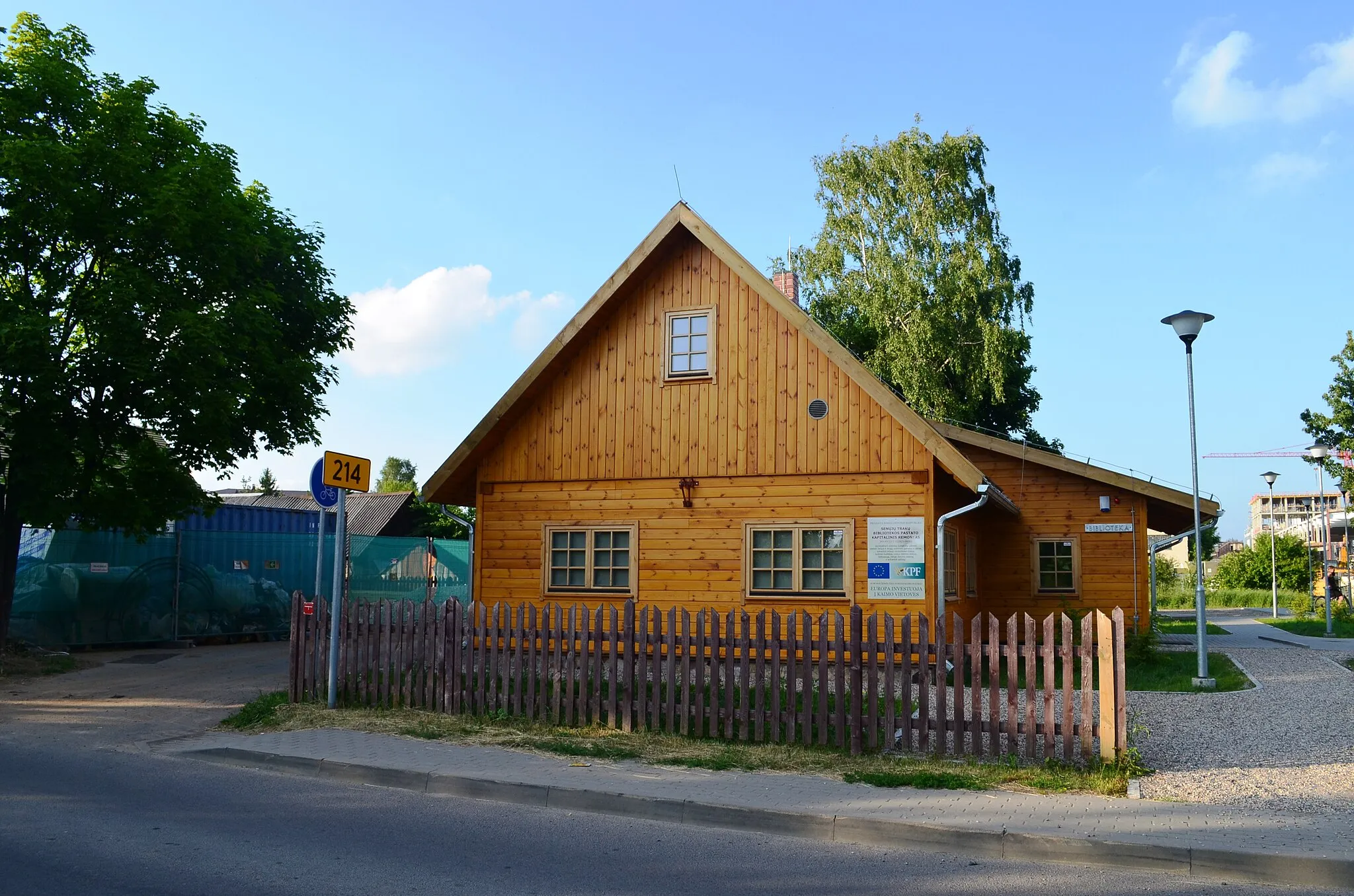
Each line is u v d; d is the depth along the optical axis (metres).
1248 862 6.73
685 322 17.16
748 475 16.45
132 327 16.12
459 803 8.75
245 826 7.78
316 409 20.67
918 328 34.47
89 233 16.61
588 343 17.67
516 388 17.45
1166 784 8.84
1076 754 9.51
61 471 16.20
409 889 6.20
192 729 12.24
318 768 9.90
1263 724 11.69
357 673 12.92
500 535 17.89
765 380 16.52
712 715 10.84
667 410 17.05
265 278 20.81
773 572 16.17
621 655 11.84
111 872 6.47
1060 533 21.89
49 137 16.33
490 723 11.65
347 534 27.08
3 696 14.67
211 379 17.38
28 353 15.34
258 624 24.05
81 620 20.42
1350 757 9.81
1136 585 21.27
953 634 9.81
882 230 36.28
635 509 17.06
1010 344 36.06
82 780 9.44
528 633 11.94
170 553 22.30
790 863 6.97
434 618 12.53
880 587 15.49
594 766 9.66
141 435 18.09
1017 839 7.24
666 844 7.45
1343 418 34.06
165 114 18.06
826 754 10.00
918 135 36.50
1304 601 48.81
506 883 6.38
